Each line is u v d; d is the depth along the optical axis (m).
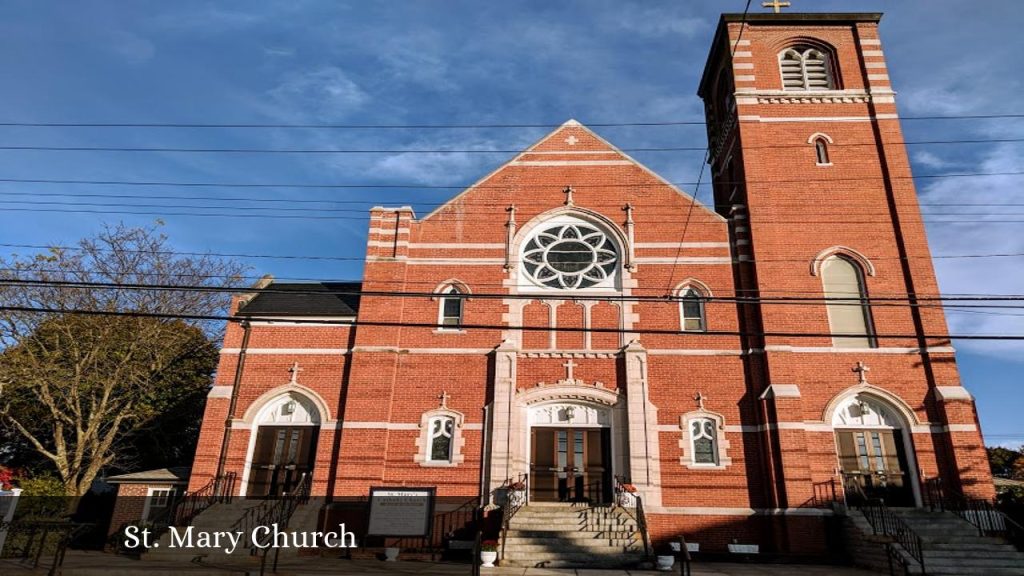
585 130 27.23
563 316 24.05
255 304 25.38
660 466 21.69
